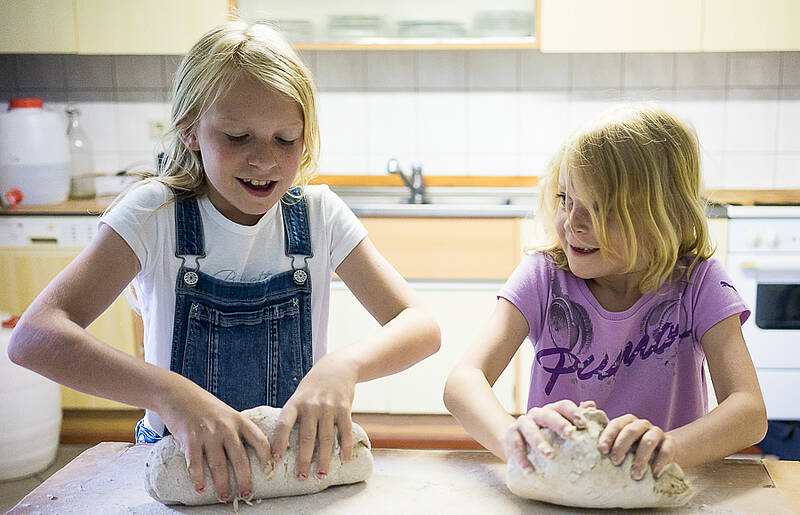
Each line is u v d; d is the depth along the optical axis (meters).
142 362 0.89
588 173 0.97
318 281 1.12
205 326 1.05
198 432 0.81
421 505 0.80
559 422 0.80
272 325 1.08
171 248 1.04
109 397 0.87
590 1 2.69
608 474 0.77
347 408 0.87
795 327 2.59
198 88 0.94
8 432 2.39
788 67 3.03
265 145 0.93
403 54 3.08
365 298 1.09
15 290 2.71
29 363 0.88
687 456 0.83
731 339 1.01
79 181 3.03
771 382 2.61
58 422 2.55
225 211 1.07
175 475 0.79
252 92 0.91
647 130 1.00
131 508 0.80
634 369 1.07
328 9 2.79
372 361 0.95
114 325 2.69
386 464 0.91
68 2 2.77
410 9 2.78
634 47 2.71
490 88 3.10
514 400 2.67
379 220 2.63
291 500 0.82
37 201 2.85
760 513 0.77
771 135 3.08
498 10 2.77
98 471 0.88
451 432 2.76
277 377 1.08
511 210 2.59
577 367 1.08
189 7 2.77
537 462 0.78
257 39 0.95
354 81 3.11
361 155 3.16
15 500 2.28
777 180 3.11
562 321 1.09
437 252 2.63
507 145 3.13
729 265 2.56
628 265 0.99
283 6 2.79
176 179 1.07
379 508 0.79
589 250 0.99
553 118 3.11
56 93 3.18
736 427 0.88
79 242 2.69
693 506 0.79
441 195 3.05
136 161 3.21
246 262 1.08
